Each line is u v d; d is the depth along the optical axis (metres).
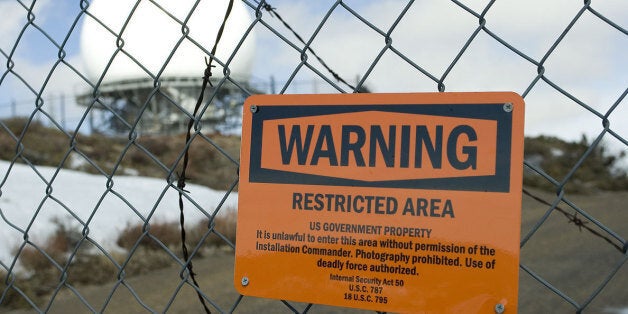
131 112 34.69
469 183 1.07
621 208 14.31
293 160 1.20
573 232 9.90
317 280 1.17
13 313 5.71
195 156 20.88
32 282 6.65
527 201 15.53
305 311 1.19
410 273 1.10
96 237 8.91
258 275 1.22
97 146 20.97
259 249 1.22
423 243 1.09
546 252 8.24
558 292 1.02
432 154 1.09
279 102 1.22
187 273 1.38
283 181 1.21
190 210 12.14
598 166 21.75
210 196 14.44
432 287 1.09
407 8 1.14
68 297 6.29
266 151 1.22
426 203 1.09
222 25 1.30
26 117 21.77
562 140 25.89
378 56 1.16
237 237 1.24
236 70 29.30
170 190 14.60
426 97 1.10
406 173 1.11
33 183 12.61
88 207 11.01
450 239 1.08
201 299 1.36
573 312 5.19
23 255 7.22
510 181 1.04
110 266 7.56
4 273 6.58
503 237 1.04
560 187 1.03
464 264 1.07
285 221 1.20
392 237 1.12
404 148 1.12
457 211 1.07
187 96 34.66
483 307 1.05
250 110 1.24
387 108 1.13
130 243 8.81
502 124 1.05
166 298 6.25
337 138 1.17
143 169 18.52
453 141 1.08
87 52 36.06
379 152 1.13
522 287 6.12
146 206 12.06
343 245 1.16
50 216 9.55
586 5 1.01
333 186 1.17
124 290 6.64
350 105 1.16
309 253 1.18
